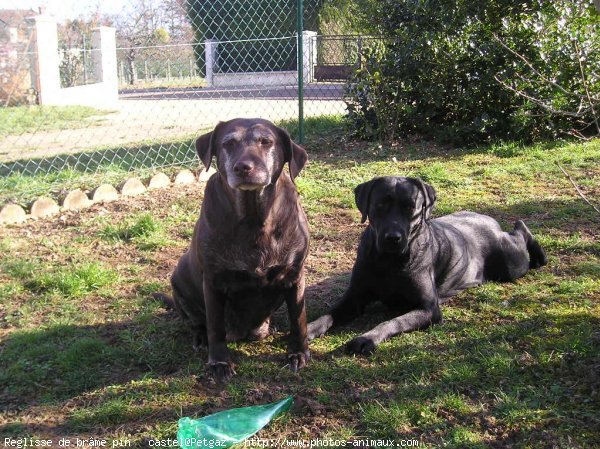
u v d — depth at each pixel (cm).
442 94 446
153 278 236
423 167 383
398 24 464
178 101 812
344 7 708
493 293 214
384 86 448
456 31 443
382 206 189
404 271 191
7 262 245
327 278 234
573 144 430
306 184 348
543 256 236
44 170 394
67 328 194
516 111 427
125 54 1023
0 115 660
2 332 196
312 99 702
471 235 226
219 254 162
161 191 346
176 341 188
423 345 178
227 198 158
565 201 309
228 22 824
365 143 461
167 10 945
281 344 186
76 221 297
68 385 164
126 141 496
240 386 161
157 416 148
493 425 138
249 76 915
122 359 177
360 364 169
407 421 141
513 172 368
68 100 806
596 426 136
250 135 157
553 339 176
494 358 165
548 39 438
